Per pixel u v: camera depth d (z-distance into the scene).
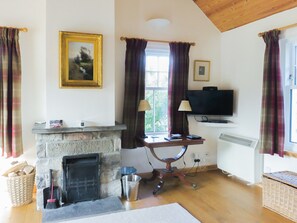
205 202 3.29
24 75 3.52
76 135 3.19
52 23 3.09
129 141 3.91
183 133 4.27
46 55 3.09
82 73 3.23
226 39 4.52
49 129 3.01
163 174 3.73
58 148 3.12
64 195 3.14
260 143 3.59
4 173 3.16
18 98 3.40
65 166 3.12
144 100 3.82
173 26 4.28
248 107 4.07
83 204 3.12
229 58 4.46
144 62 4.00
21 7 3.47
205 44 4.53
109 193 3.37
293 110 3.50
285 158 3.44
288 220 2.83
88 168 3.22
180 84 4.24
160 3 4.17
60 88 3.15
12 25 3.45
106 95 3.35
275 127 3.46
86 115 3.27
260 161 3.79
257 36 3.88
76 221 2.74
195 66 4.46
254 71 3.95
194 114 4.34
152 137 3.90
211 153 4.66
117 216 2.87
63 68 3.14
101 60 3.28
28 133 3.58
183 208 3.09
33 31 3.52
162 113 4.38
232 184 3.94
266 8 3.58
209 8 4.30
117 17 3.91
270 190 3.09
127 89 3.89
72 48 3.18
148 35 4.12
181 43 4.23
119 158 3.40
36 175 3.08
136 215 2.90
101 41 3.26
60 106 3.16
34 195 3.44
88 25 3.24
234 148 4.09
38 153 3.06
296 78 3.45
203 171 4.57
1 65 3.28
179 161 4.45
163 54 4.29
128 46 3.89
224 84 4.60
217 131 4.65
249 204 3.23
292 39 3.42
